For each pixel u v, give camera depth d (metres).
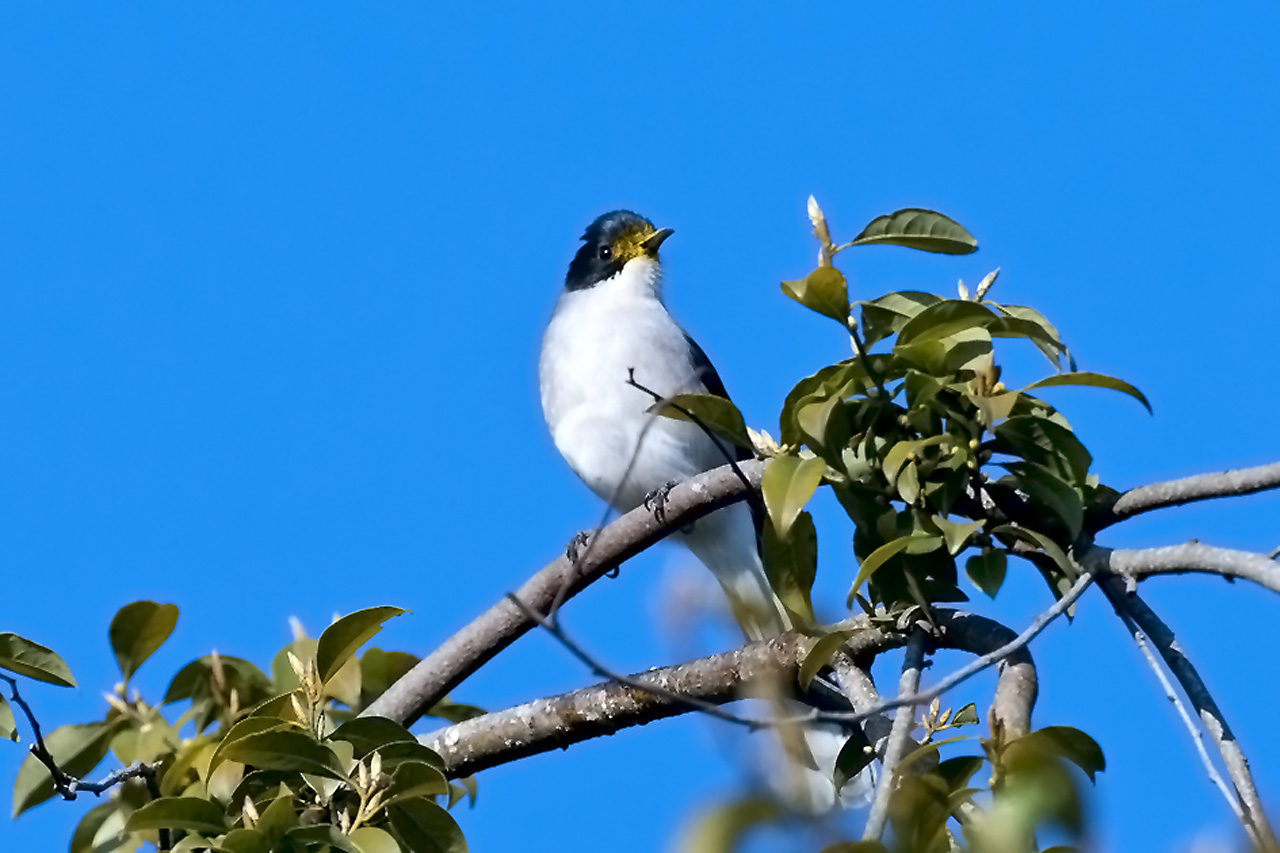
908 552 8.27
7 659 9.06
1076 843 6.30
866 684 8.74
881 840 6.09
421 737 10.21
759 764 5.90
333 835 7.71
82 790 8.81
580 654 6.43
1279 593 6.97
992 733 6.47
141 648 9.48
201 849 8.29
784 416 8.52
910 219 8.51
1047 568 8.41
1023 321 8.30
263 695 9.59
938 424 8.49
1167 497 8.12
